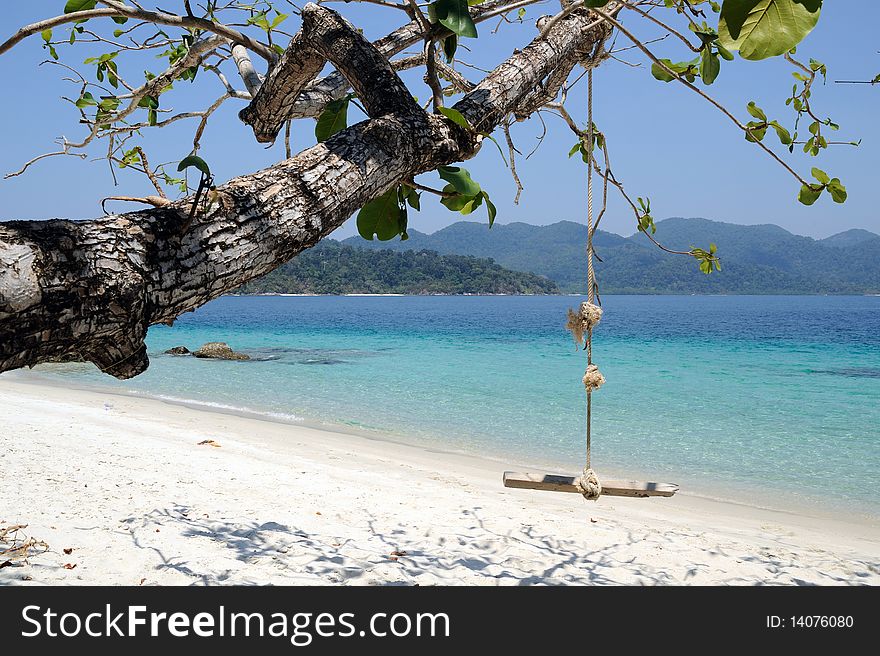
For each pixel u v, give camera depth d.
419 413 15.11
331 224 1.64
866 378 22.72
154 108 3.46
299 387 19.14
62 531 5.36
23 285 1.11
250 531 5.79
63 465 7.75
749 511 8.06
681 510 7.82
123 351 1.31
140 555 5.00
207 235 1.40
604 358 30.03
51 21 2.07
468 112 2.07
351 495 7.34
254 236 1.47
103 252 1.23
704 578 5.30
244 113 2.88
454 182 1.95
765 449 11.82
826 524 7.56
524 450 11.49
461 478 8.84
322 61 2.33
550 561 5.47
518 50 2.37
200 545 5.29
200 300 1.42
